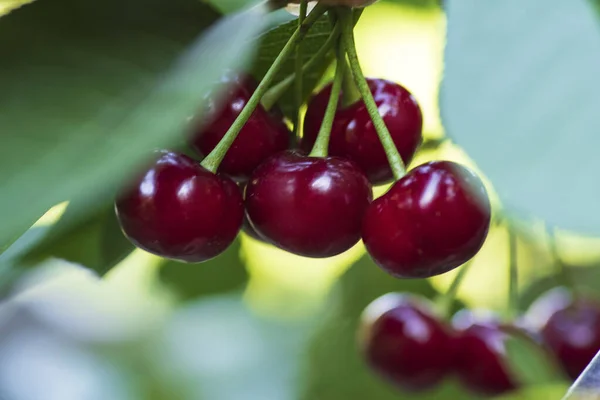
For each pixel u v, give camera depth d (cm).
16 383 80
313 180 32
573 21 29
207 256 33
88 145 26
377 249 32
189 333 70
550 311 44
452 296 43
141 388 72
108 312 77
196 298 49
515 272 43
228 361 67
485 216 32
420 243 32
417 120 34
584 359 43
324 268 60
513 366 40
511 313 43
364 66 47
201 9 30
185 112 27
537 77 28
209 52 28
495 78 28
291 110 36
